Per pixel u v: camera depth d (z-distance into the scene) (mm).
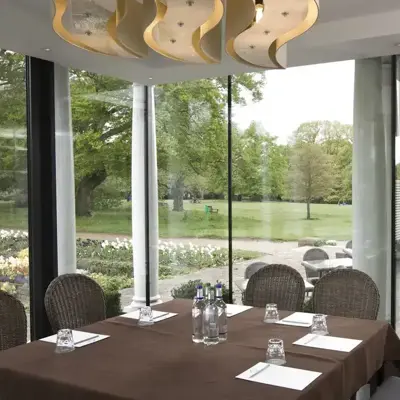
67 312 3449
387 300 4695
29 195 4523
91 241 5172
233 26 2332
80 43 2510
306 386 2078
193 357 2461
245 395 1991
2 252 4277
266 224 5266
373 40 3859
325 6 3602
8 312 3055
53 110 4668
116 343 2713
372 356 2758
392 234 4648
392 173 4629
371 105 4688
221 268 5555
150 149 5871
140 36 2561
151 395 2008
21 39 3789
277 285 3855
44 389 2219
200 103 5566
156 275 5949
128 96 5613
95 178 5211
